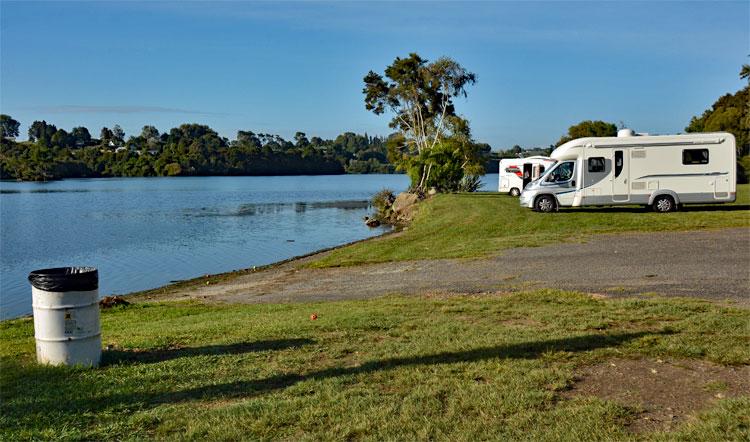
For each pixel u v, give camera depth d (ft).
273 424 17.06
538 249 57.72
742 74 163.43
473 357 22.58
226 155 607.37
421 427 16.60
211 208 193.67
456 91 196.13
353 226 131.75
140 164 589.73
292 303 41.09
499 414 17.37
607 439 15.44
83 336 22.95
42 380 21.30
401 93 201.26
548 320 28.19
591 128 241.76
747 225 64.95
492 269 48.80
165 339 27.27
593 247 56.24
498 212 92.94
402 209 142.92
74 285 22.74
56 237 118.42
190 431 16.57
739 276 38.70
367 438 16.06
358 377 20.85
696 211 80.28
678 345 23.12
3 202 231.09
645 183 81.10
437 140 193.77
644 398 18.42
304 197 253.65
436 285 43.42
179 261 85.20
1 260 90.53
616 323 27.20
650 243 56.29
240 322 31.63
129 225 140.56
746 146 193.16
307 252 90.43
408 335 26.43
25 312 57.88
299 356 23.62
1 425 17.40
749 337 24.00
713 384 19.26
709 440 15.21
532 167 140.26
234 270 74.54
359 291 44.29
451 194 152.05
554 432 16.02
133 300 51.13
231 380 21.03
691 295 33.76
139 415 17.85
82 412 18.33
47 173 523.29
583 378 20.25
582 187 83.82
